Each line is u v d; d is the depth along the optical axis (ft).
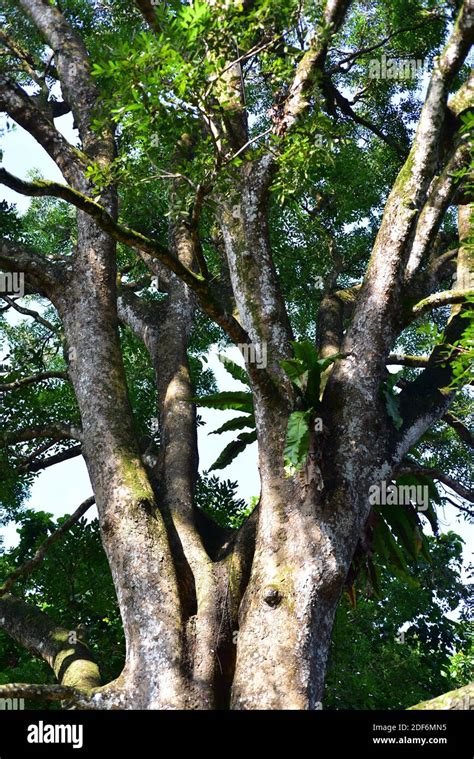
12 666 47.21
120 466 31.81
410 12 45.98
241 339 29.40
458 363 29.40
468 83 35.12
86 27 47.83
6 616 34.94
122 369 34.40
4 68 44.65
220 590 30.94
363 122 48.34
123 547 30.55
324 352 35.88
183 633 29.68
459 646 56.08
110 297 35.35
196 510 34.71
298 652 27.58
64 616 43.93
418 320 53.16
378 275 31.91
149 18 30.07
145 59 27.32
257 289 32.78
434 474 33.83
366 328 31.50
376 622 53.88
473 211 32.55
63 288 35.58
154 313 40.47
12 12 47.47
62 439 39.14
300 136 31.09
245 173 33.78
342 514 29.35
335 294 40.11
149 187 37.01
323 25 32.19
